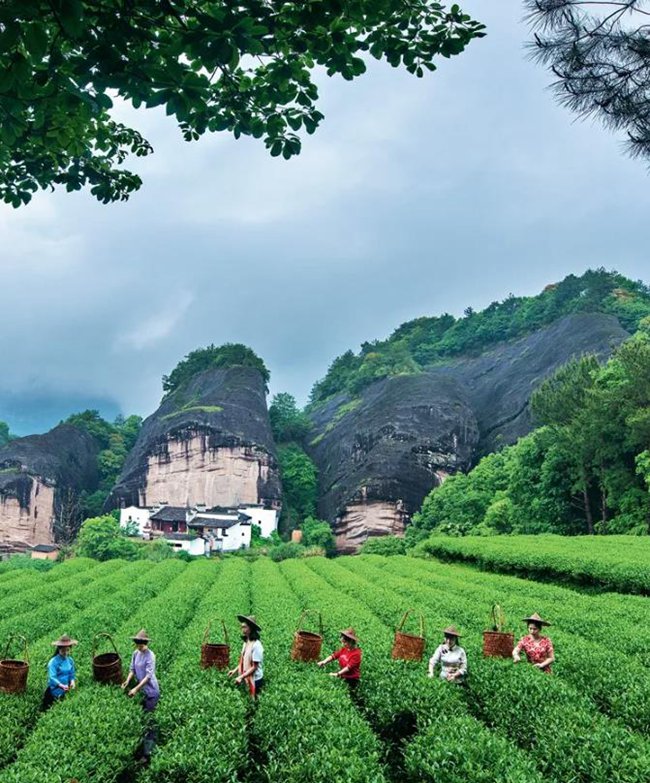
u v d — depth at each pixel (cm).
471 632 1770
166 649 1750
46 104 707
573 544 3484
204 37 610
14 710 1066
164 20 629
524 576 3133
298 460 10975
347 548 8781
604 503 4834
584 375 5494
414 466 8925
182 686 1202
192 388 12781
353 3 664
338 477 10038
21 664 1196
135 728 1022
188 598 2712
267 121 814
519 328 12650
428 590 2602
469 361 13012
